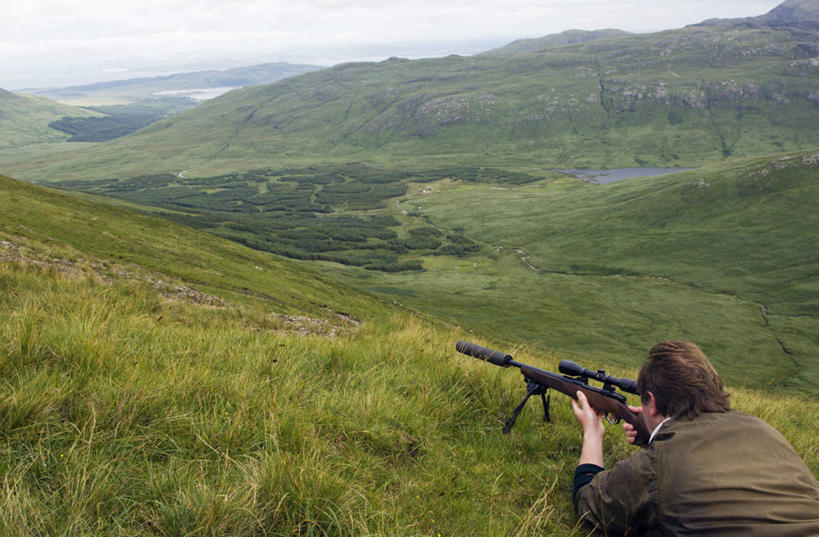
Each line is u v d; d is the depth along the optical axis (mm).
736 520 2426
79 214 64625
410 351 7051
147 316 8492
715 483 2549
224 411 3904
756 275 186500
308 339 7562
